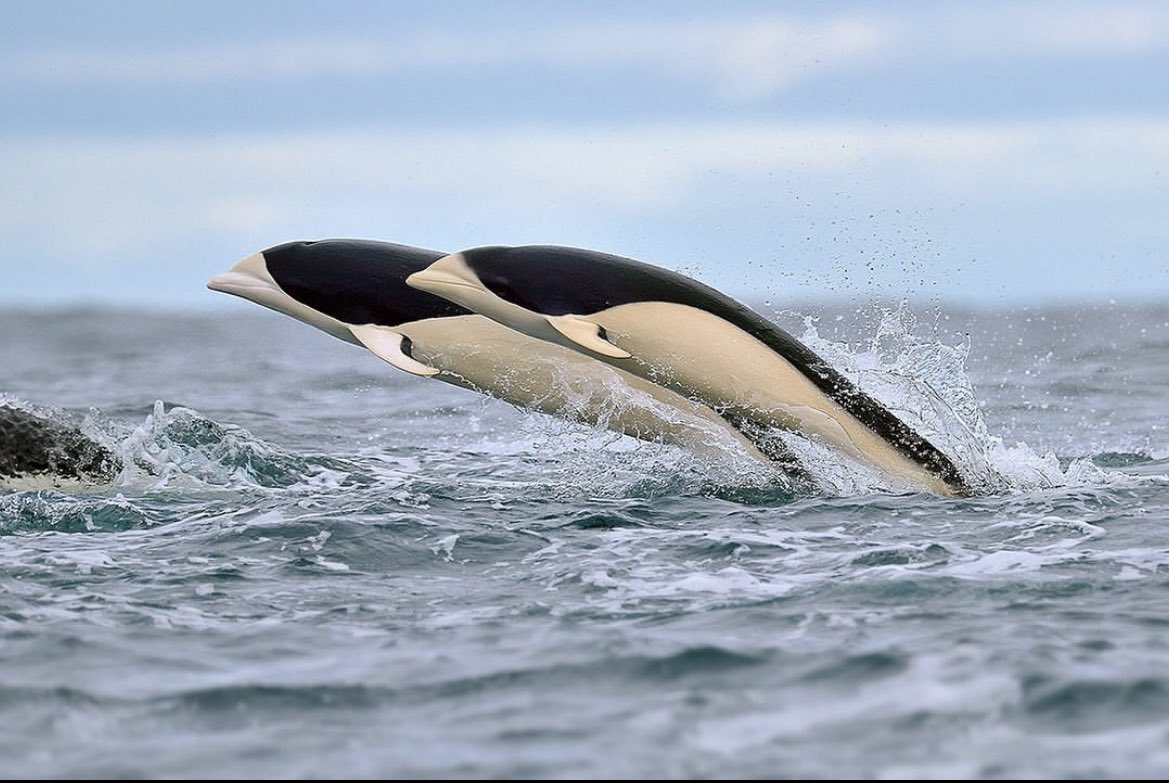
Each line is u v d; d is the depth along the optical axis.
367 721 29.20
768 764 26.59
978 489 55.38
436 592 40.84
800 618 36.31
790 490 56.09
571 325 54.38
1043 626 34.66
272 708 29.98
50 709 29.88
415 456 72.00
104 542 48.03
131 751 27.61
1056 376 113.00
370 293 61.34
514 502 53.75
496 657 33.31
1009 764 26.28
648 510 52.19
